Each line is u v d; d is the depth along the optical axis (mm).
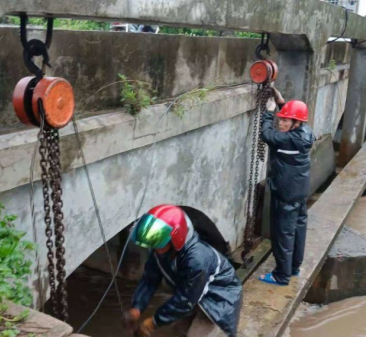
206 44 4488
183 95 4090
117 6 2484
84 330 5117
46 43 2266
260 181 6090
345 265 5590
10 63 2656
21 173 2652
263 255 5512
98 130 3121
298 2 4633
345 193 7371
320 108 9398
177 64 4074
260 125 4805
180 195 4410
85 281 5977
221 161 5078
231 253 5789
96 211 3166
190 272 2842
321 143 9398
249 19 3846
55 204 2355
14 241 2354
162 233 2721
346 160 10211
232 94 4918
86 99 3207
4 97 2660
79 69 3100
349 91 9820
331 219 6359
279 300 4617
